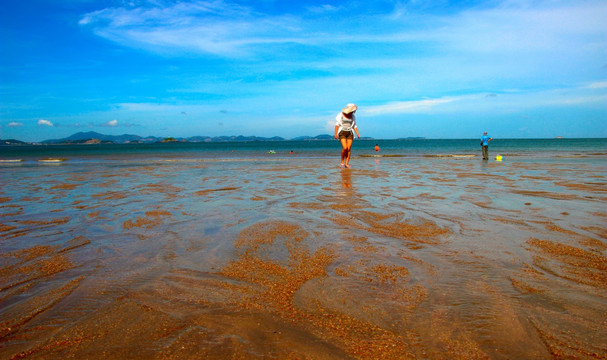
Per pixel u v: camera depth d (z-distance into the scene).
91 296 2.31
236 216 4.49
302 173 10.21
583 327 1.84
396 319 1.97
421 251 3.08
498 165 13.15
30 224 4.23
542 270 2.61
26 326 1.96
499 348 1.69
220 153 34.06
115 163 17.20
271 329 1.88
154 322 1.97
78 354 1.69
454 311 2.04
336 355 1.65
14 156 33.16
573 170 10.52
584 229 3.65
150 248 3.29
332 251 3.11
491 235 3.50
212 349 1.70
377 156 22.55
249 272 2.68
